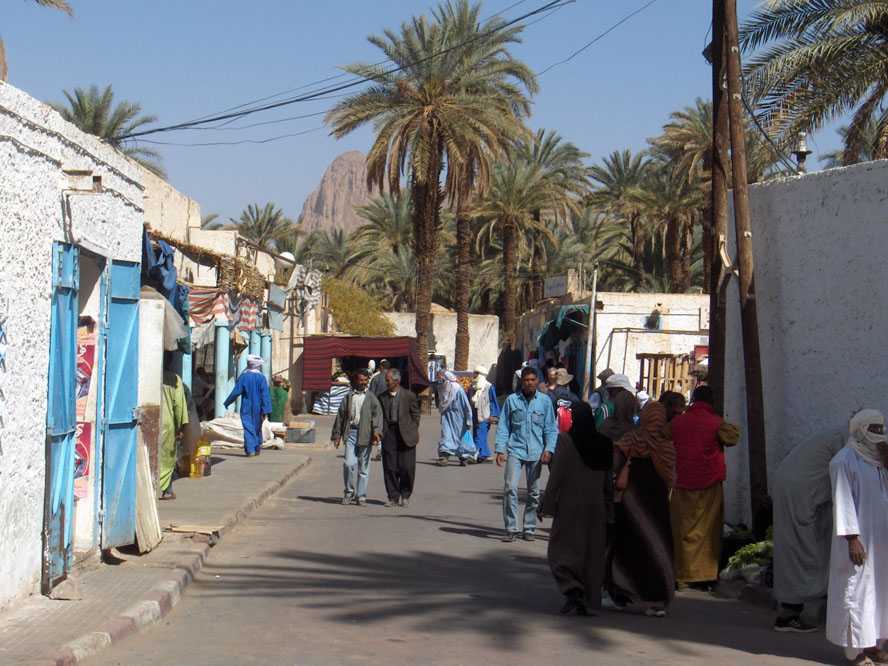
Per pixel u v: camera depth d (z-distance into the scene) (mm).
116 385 9398
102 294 9070
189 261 21656
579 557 8359
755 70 16062
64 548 8086
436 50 35594
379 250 61719
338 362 42500
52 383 7762
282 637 7219
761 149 16344
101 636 6617
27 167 7270
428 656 6793
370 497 16031
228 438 22297
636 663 6852
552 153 48531
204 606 8242
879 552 6887
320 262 65375
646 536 8523
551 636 7574
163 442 13734
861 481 6934
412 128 35500
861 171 9922
